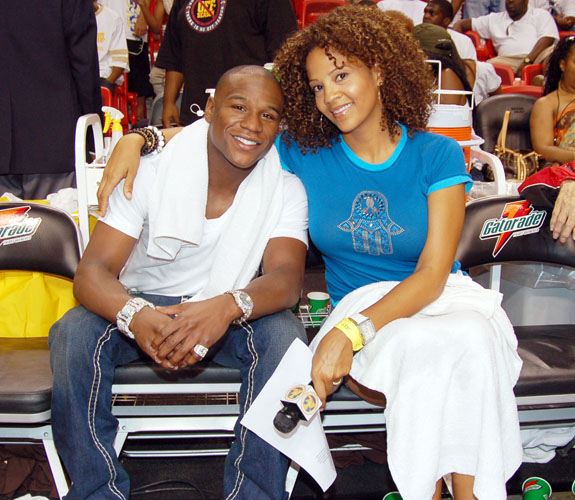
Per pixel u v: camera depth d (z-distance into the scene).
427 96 1.68
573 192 1.94
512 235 2.00
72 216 2.04
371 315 1.54
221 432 1.97
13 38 2.68
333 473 1.58
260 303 1.58
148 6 4.89
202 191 1.67
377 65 1.59
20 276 1.94
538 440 2.16
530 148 3.42
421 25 3.46
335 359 1.49
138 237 1.71
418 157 1.68
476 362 1.45
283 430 1.42
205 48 3.06
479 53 6.38
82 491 1.52
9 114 2.75
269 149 1.71
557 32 6.15
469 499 1.52
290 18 2.98
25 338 1.94
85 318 1.59
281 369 1.55
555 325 2.15
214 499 1.98
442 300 1.67
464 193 1.67
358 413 1.74
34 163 2.84
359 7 1.65
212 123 1.65
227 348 1.67
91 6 2.82
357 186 1.72
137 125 3.89
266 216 1.74
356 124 1.61
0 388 1.55
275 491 1.53
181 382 1.64
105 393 1.57
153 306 1.57
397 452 1.47
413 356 1.47
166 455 2.07
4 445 1.98
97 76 2.95
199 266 1.78
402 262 1.77
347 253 1.79
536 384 1.70
